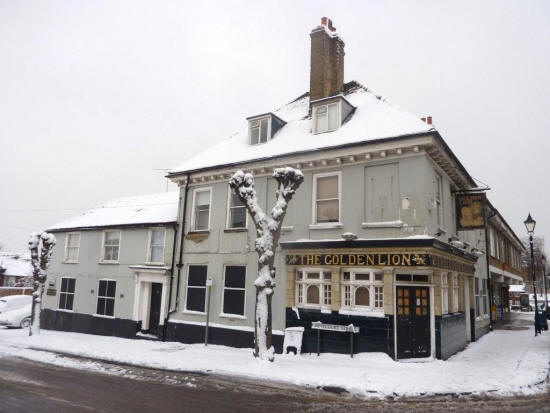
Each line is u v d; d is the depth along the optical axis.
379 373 9.71
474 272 17.41
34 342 15.07
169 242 17.45
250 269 14.74
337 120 14.35
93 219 21.81
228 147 17.45
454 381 9.03
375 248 11.98
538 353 12.91
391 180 12.45
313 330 12.77
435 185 13.07
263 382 9.43
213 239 15.93
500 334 18.80
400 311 11.75
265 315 10.82
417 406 7.71
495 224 24.62
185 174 17.02
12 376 10.03
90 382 9.45
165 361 11.39
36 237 17.81
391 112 13.70
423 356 11.55
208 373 10.31
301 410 7.42
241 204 15.66
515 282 36.41
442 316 11.96
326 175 13.70
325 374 9.59
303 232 13.66
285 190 11.46
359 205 12.75
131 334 17.69
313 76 16.38
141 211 20.53
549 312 28.89
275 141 15.74
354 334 12.05
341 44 17.36
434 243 11.28
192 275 16.41
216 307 15.30
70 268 21.33
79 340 15.79
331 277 12.70
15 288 30.41
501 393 8.45
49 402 7.70
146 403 7.73
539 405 7.78
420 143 11.79
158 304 17.69
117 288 18.88
